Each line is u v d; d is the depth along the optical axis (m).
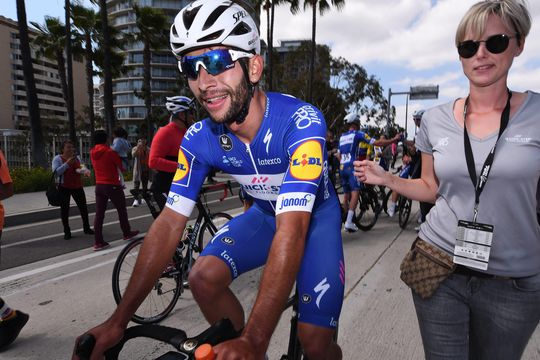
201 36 1.31
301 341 1.56
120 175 5.34
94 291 3.57
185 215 1.54
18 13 13.88
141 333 0.92
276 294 1.08
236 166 1.62
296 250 1.18
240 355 0.79
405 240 5.18
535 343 2.51
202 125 1.60
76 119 58.12
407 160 5.70
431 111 1.53
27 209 8.02
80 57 25.30
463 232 1.32
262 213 1.84
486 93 1.33
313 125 1.41
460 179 1.34
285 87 34.66
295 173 1.32
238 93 1.37
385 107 41.53
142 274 1.34
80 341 0.96
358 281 3.60
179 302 3.29
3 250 5.14
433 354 1.43
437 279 1.38
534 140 1.22
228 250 1.61
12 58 98.31
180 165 1.61
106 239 5.71
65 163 5.61
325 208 1.76
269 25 22.92
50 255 4.86
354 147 5.40
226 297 1.56
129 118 73.31
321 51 34.41
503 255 1.28
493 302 1.33
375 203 5.99
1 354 2.52
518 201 1.24
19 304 3.31
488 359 1.40
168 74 73.56
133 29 72.12
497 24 1.28
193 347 0.82
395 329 2.70
